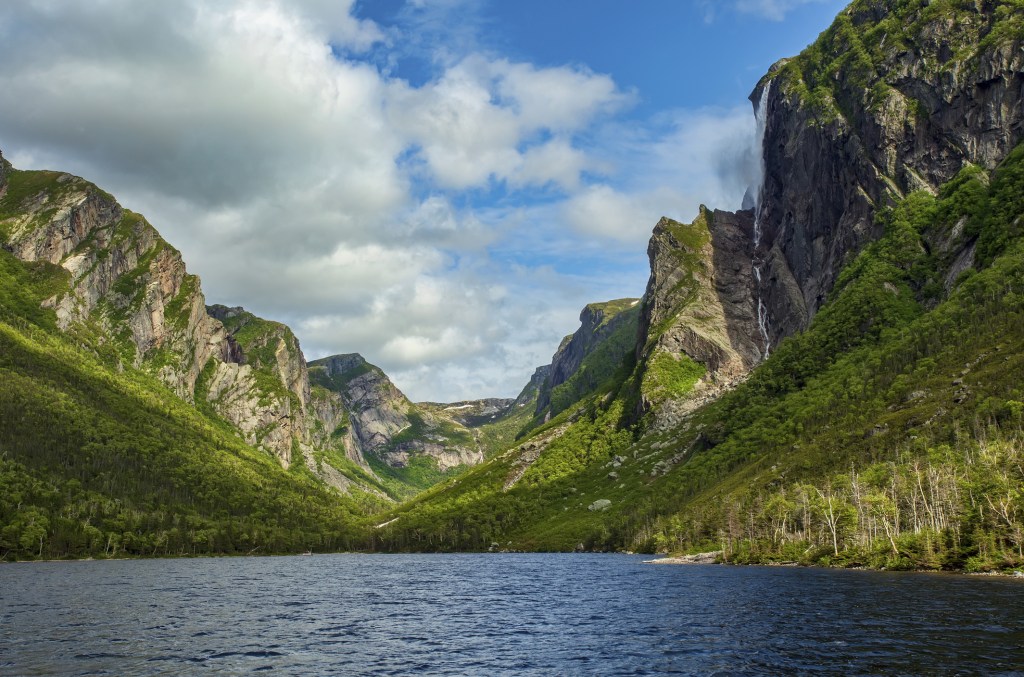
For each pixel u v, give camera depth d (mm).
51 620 91250
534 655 68938
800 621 80938
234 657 68438
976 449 166875
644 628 82062
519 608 106062
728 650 67375
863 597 97188
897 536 150375
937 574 127625
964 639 65938
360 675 61062
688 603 102562
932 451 178000
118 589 135750
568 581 149750
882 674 55188
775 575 141875
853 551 157000
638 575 157250
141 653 69625
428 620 94562
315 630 85875
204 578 170625
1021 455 147250
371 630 86000
